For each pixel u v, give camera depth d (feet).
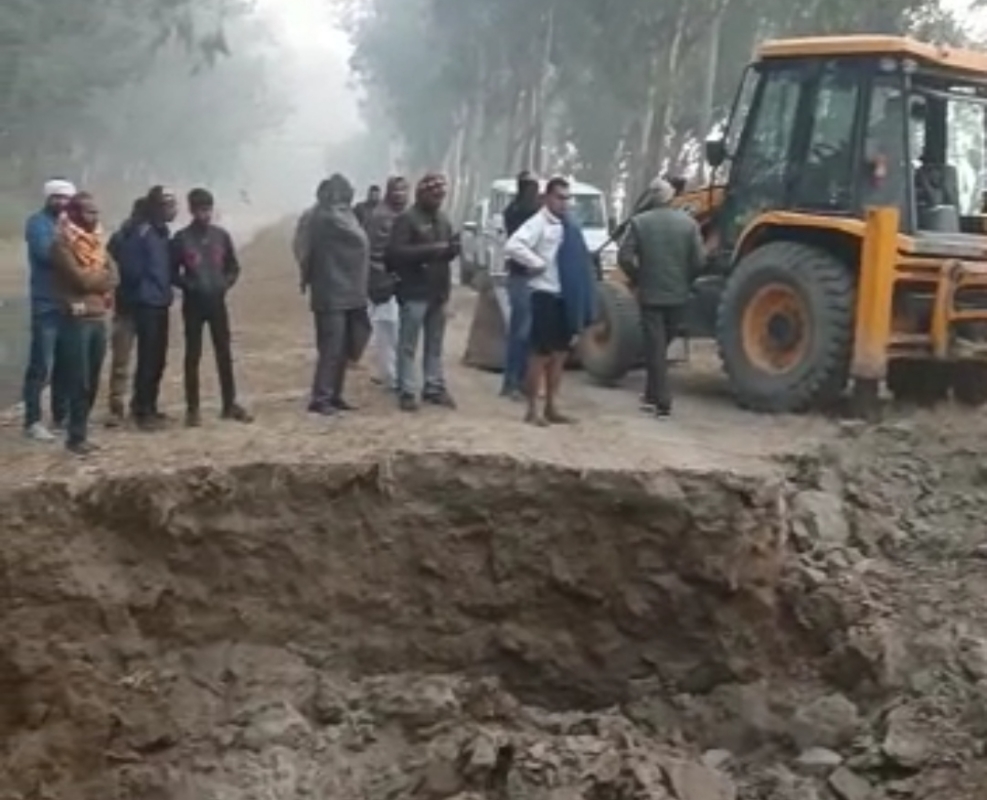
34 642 29.58
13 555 29.73
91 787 28.89
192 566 30.83
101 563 30.32
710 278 44.11
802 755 27.86
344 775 28.45
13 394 48.75
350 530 31.40
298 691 30.19
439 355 39.65
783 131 42.70
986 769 25.62
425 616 31.60
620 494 31.22
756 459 33.78
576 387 45.55
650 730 30.14
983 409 40.68
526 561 31.55
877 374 38.52
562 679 31.55
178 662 30.37
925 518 33.14
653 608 31.32
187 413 36.55
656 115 115.75
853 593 30.35
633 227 39.42
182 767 28.66
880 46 40.55
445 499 31.68
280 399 41.45
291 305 79.10
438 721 29.66
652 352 39.65
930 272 39.68
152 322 35.81
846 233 39.88
